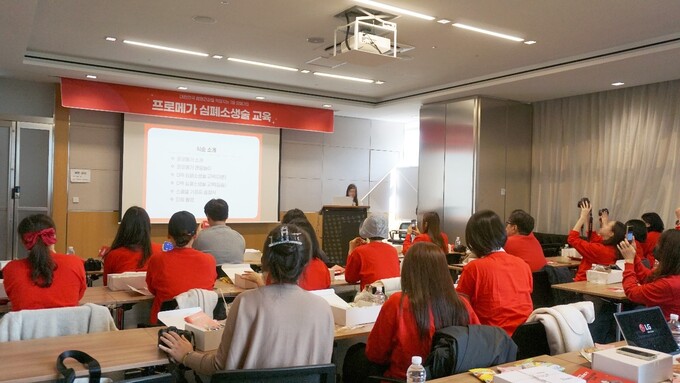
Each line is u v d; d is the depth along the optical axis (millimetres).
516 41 5668
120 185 8078
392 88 8352
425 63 6715
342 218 5777
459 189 8320
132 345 2199
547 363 2135
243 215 9039
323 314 1897
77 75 7074
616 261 4879
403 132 11148
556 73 6496
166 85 7609
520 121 8594
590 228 6977
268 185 9305
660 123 6945
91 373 1854
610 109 7574
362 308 2811
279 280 1898
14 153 7316
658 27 5137
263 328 1808
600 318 4406
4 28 4969
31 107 7559
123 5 4836
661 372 1934
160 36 5785
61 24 5414
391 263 3883
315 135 10039
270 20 5184
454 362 2041
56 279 2713
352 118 10453
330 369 1716
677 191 6730
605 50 5941
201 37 5805
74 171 7805
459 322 2281
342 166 10367
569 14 4805
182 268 3273
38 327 2338
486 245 2908
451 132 8484
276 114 8883
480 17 4938
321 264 3561
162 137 8312
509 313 2770
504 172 8391
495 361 2139
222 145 8836
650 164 7023
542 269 4523
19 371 1849
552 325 2453
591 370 1999
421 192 9008
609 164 7523
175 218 3354
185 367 2229
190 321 2352
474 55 6281
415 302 2256
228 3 4727
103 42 6047
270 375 1635
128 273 3705
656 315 2346
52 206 7590
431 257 2309
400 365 2293
